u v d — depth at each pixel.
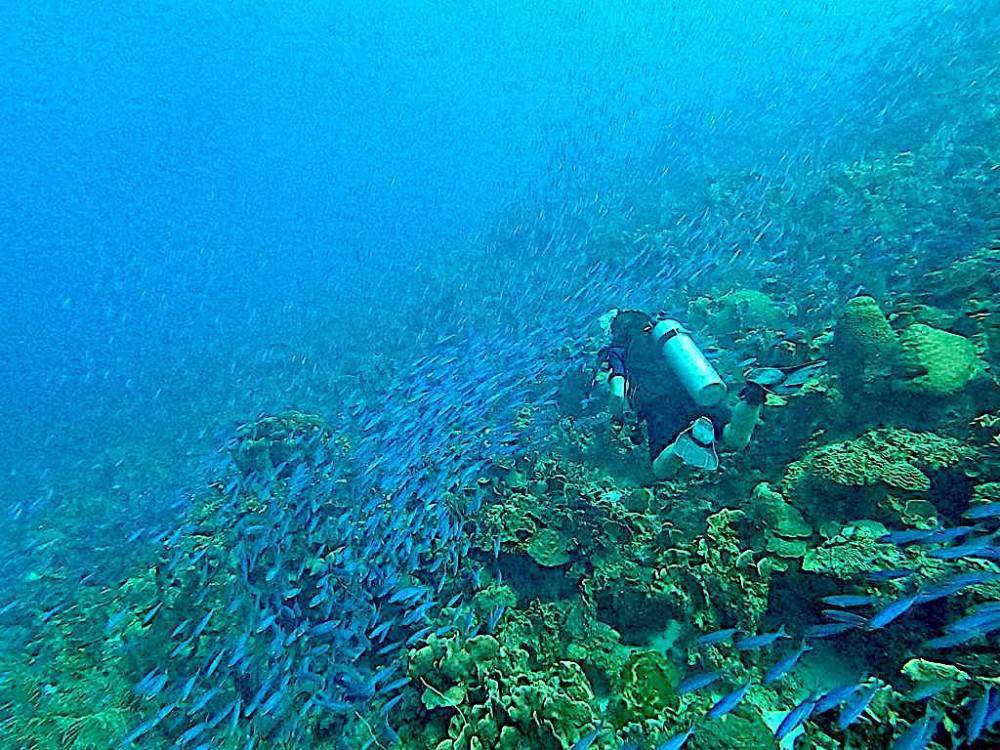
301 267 41.06
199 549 5.84
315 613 4.99
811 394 4.33
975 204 6.54
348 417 9.97
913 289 5.30
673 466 3.35
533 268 13.96
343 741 3.78
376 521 5.43
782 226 8.79
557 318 9.41
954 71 11.41
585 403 6.19
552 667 3.57
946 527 3.32
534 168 47.25
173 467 11.81
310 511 5.75
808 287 6.77
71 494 12.07
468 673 3.57
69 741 4.33
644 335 3.54
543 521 4.71
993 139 8.09
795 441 4.34
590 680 3.56
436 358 10.08
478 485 5.54
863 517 3.51
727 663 3.29
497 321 12.02
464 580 4.59
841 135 12.95
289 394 13.24
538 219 17.58
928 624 2.92
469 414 6.88
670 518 4.36
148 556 7.18
